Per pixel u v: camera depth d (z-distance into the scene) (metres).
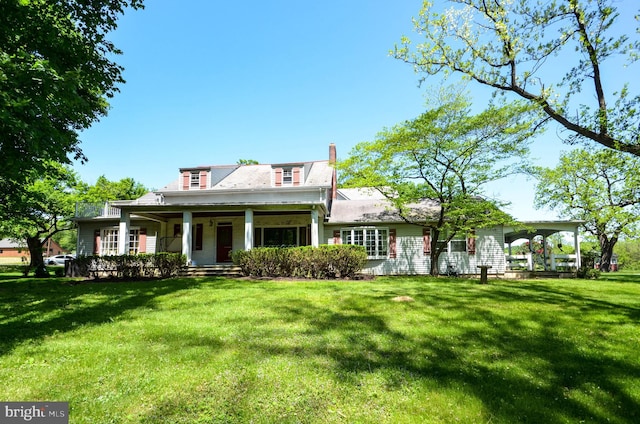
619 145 6.85
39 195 14.00
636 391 3.27
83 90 9.82
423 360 4.10
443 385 3.40
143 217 17.58
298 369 3.82
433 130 13.15
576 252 15.72
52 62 8.20
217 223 18.23
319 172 20.78
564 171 22.03
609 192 20.47
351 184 15.44
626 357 4.19
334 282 11.25
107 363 4.03
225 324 5.78
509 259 18.12
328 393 3.26
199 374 3.67
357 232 17.66
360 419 2.82
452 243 16.80
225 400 3.13
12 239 23.70
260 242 18.03
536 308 6.97
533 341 4.82
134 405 3.06
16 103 6.07
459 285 10.70
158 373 3.71
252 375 3.64
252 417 2.85
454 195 15.38
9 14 7.36
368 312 6.65
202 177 20.44
